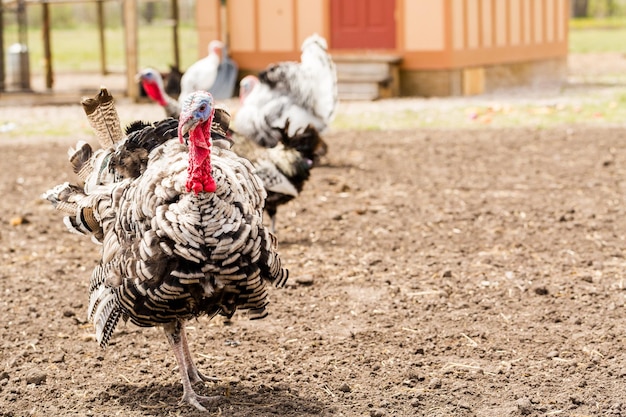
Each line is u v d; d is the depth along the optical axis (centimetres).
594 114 1708
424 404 563
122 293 511
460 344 660
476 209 1052
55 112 1939
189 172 488
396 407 558
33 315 730
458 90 2097
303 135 914
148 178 510
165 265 496
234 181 508
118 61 3291
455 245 912
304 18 2158
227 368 626
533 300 745
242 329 697
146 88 1143
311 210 1061
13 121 1797
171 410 561
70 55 3494
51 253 913
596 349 641
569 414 544
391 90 2077
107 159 573
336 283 798
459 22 2088
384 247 910
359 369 619
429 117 1747
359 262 859
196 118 481
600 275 805
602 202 1073
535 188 1152
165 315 518
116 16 4662
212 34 2202
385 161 1343
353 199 1112
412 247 909
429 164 1317
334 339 673
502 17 2256
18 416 557
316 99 1155
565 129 1569
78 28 4516
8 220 1045
